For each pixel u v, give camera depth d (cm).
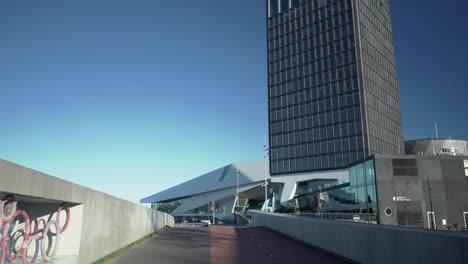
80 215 870
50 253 816
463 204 4200
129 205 1400
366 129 7331
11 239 731
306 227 1563
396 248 838
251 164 9800
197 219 10738
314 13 8512
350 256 1098
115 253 1172
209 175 11006
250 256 1229
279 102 8556
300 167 7944
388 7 9456
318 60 8212
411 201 4206
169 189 12131
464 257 618
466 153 8806
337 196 5597
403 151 8469
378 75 8175
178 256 1196
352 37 7862
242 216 8194
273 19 9106
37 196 646
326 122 7825
